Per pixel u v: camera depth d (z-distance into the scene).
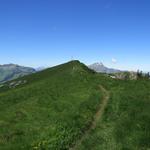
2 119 31.73
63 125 25.69
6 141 22.08
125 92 47.22
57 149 19.77
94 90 54.75
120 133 21.09
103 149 18.45
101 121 27.58
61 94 51.56
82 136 22.89
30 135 23.41
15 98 59.66
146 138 19.12
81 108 34.91
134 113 27.67
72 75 89.69
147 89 51.75
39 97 49.12
